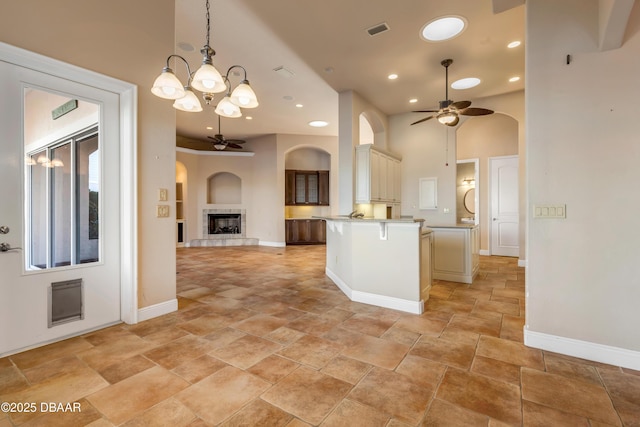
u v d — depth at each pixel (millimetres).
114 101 2816
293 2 3123
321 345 2465
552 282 2373
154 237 3045
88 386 1874
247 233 9633
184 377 1981
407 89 5375
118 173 2859
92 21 2523
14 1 2135
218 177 9891
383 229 3424
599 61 2221
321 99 5973
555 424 1560
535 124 2410
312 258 6938
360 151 5438
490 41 3850
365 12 3281
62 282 2525
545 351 2373
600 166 2227
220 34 3719
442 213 6297
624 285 2168
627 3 1926
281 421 1578
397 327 2844
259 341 2535
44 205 2439
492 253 7219
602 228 2225
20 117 2271
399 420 1588
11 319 2256
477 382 1941
